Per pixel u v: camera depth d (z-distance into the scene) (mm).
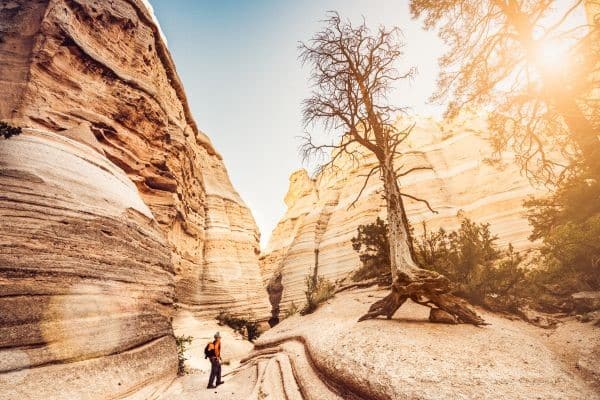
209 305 29578
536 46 9039
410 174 40094
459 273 10570
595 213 9484
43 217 7785
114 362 7715
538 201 12555
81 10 16656
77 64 15703
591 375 4078
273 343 11773
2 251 6555
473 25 10398
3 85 12438
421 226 33000
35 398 5438
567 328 6820
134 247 11016
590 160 8906
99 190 10500
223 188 43406
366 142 10852
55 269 7332
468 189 35062
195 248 31156
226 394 7766
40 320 6469
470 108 10680
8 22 14375
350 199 49094
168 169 21234
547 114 8867
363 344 5957
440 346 5348
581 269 8953
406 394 3859
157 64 24953
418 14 10477
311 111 11234
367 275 17953
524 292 9992
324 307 14578
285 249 61625
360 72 10922
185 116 32750
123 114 17734
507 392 3605
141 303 10297
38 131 10414
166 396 8297
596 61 7141
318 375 6301
